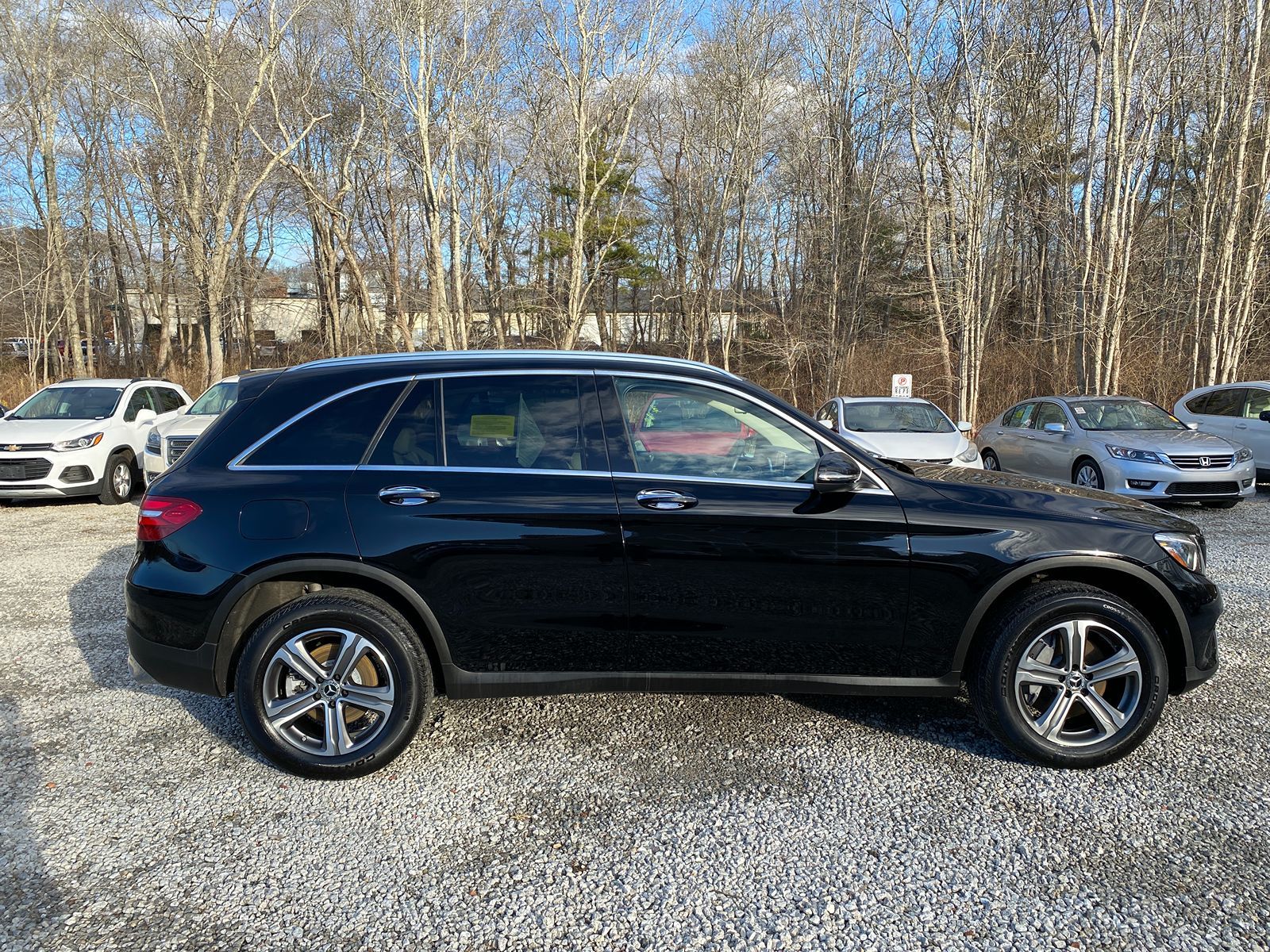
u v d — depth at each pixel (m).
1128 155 16.39
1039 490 3.42
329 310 34.47
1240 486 8.86
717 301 33.09
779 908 2.39
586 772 3.21
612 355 3.46
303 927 2.32
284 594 3.27
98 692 4.02
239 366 33.19
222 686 3.14
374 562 3.06
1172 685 3.24
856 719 3.67
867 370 24.17
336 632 3.10
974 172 19.17
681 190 34.97
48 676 4.23
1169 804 2.92
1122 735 3.13
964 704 3.84
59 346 32.34
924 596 3.13
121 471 10.42
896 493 3.21
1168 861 2.59
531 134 31.94
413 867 2.61
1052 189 20.75
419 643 3.15
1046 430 10.08
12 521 9.07
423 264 33.81
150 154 28.45
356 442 3.22
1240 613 5.11
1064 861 2.60
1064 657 3.14
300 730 3.20
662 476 3.18
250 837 2.77
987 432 12.38
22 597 5.76
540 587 3.11
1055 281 21.86
